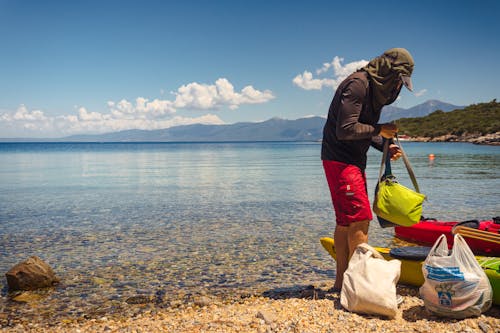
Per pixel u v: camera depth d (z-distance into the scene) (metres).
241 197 14.05
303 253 6.87
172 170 29.33
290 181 19.78
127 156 62.06
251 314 3.95
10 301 4.84
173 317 4.21
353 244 4.14
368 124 4.02
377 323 3.51
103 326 4.02
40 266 5.39
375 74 3.83
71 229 8.98
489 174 21.83
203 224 9.42
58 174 26.17
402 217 4.02
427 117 155.00
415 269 4.57
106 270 6.03
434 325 3.46
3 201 13.50
